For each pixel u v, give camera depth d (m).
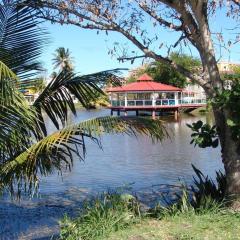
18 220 10.10
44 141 6.84
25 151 7.05
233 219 7.10
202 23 8.49
